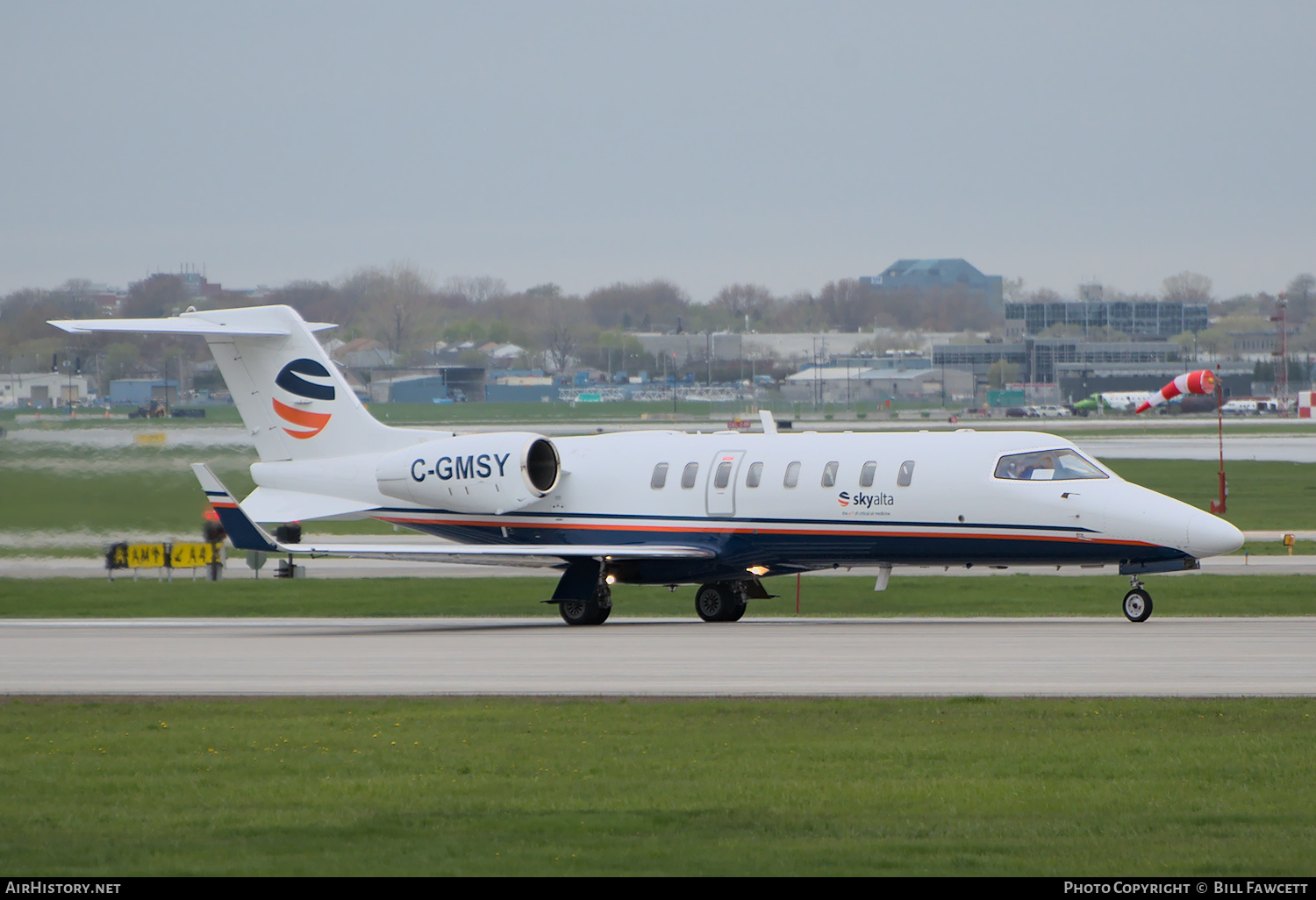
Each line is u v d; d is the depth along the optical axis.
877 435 112.19
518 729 61.94
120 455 197.38
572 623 114.81
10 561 161.62
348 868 41.22
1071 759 54.44
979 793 49.47
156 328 122.12
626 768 54.12
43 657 89.69
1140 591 104.69
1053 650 85.62
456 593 143.50
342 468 125.38
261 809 48.78
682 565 115.44
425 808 48.56
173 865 41.81
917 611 125.69
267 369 128.00
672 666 81.00
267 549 106.31
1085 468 105.19
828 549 110.31
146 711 68.19
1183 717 61.94
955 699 66.75
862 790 50.16
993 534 105.12
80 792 51.69
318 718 65.62
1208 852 41.78
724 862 41.31
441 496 121.00
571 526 118.69
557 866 41.19
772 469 112.25
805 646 90.31
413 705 68.25
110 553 152.88
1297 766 52.47
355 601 137.88
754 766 54.12
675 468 116.00
